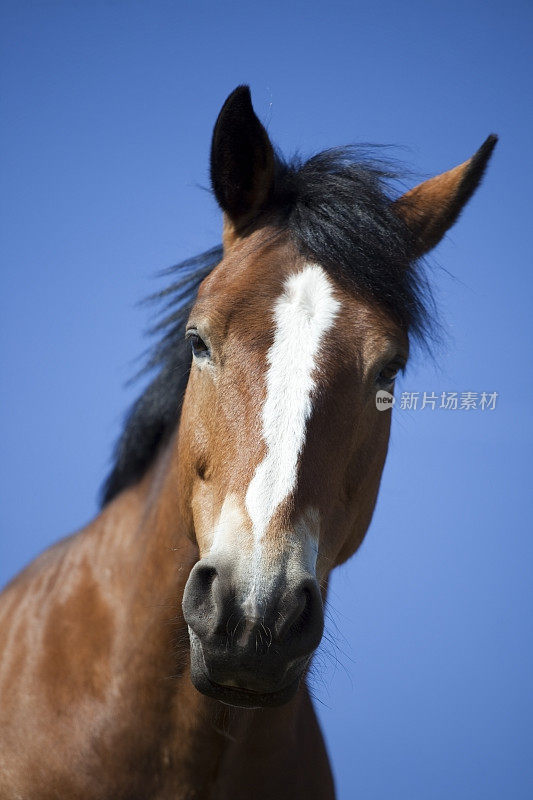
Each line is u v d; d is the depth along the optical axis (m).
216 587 3.68
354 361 4.19
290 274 4.35
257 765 4.69
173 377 5.41
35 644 5.09
